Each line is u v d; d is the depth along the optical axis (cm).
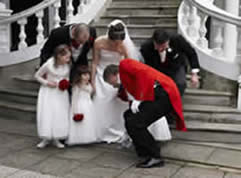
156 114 383
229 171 388
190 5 571
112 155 436
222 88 533
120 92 443
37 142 481
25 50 666
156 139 423
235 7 639
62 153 440
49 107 442
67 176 371
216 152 440
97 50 464
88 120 456
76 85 448
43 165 401
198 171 388
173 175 377
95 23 758
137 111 383
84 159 421
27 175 371
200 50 545
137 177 371
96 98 467
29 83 629
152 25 705
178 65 434
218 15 514
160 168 396
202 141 476
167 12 752
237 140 466
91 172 383
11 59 670
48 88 446
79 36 422
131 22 745
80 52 456
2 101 621
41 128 444
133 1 810
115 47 455
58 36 444
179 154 433
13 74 675
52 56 457
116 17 756
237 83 514
